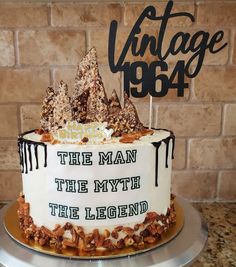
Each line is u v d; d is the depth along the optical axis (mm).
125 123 769
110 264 669
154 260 686
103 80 1062
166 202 784
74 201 699
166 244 740
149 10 1021
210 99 1088
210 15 1030
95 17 1021
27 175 747
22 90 1064
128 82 1065
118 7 1018
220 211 1119
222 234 980
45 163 700
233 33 1045
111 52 1045
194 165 1141
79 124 734
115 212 709
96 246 703
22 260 684
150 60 1055
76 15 1019
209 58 1059
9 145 1104
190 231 797
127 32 1033
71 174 688
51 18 1019
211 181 1155
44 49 1038
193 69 1064
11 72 1049
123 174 695
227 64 1064
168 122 1100
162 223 764
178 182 1152
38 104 1076
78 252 697
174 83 1070
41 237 731
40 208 734
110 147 679
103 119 762
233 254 888
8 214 886
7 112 1078
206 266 839
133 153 693
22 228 790
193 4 1021
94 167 682
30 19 1017
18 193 1141
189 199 1162
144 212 732
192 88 1077
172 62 1058
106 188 695
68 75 1060
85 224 708
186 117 1098
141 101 1080
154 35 1038
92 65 789
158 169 737
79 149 674
